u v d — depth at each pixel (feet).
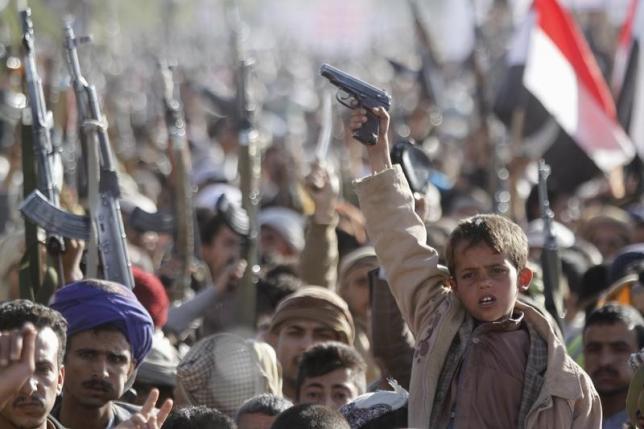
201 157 139.44
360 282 71.92
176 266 76.33
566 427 45.44
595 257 90.33
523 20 100.12
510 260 46.42
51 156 60.34
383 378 57.98
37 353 45.06
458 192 115.44
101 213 58.59
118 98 187.21
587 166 97.25
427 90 137.90
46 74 92.84
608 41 148.77
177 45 288.10
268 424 51.01
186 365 55.83
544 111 98.94
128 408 53.31
